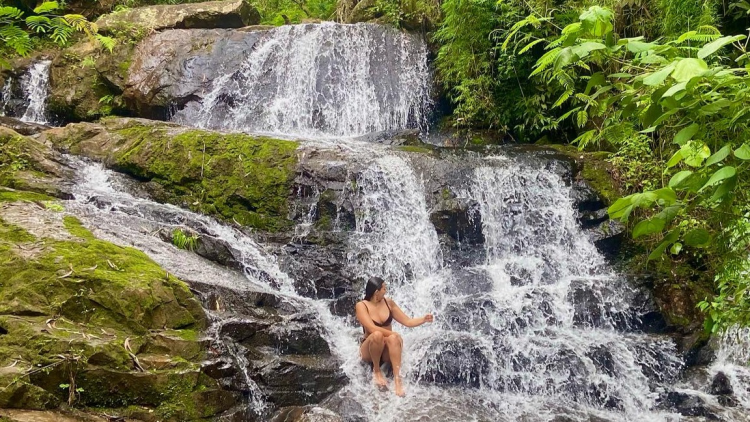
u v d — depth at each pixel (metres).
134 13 11.04
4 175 6.50
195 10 11.12
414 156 7.46
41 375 3.62
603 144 8.70
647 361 5.68
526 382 5.41
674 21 7.90
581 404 5.31
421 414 4.73
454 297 6.39
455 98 10.15
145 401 3.93
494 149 8.52
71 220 5.41
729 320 3.46
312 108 9.91
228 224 6.99
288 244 6.75
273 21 13.50
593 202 7.43
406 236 6.97
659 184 7.35
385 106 10.09
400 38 10.54
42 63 10.81
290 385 4.74
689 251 6.95
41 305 4.07
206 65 9.98
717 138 2.02
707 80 1.86
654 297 6.54
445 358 5.41
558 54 1.96
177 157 7.38
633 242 7.13
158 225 6.08
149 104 9.71
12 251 4.41
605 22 1.98
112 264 4.55
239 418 4.27
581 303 6.31
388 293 6.51
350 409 4.72
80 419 3.60
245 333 4.82
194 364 4.17
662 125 2.21
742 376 5.52
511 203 7.35
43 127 8.78
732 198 2.07
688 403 5.28
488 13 9.20
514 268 6.84
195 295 4.88
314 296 6.34
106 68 10.09
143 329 4.24
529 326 6.06
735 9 7.64
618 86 2.24
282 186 7.08
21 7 11.20
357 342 5.64
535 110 9.32
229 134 7.59
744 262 3.27
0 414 3.32
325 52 10.21
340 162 7.13
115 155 7.62
